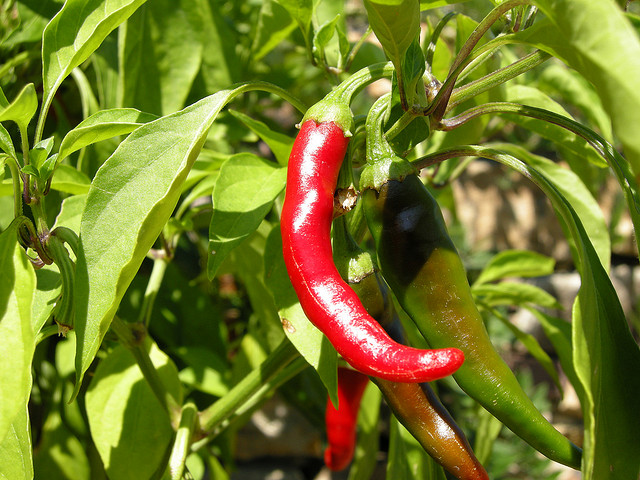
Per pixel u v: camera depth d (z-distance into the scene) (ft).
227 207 0.88
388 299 0.82
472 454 0.80
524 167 0.81
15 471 0.78
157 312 1.56
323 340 0.87
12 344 0.66
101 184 0.72
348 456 1.27
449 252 0.75
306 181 0.70
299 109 0.87
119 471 1.14
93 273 0.70
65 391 1.40
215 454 1.67
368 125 0.79
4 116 0.75
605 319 0.74
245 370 1.56
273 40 1.39
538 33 0.66
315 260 0.68
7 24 1.50
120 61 1.25
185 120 0.75
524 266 1.60
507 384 0.74
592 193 1.47
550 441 0.74
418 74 0.76
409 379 0.62
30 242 0.81
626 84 0.51
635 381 0.72
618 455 0.69
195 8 1.30
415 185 0.76
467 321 0.74
